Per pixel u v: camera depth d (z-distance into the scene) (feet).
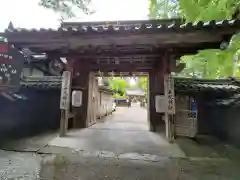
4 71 13.99
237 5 16.67
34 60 31.83
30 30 14.39
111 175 12.78
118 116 50.62
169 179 12.44
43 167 13.79
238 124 19.97
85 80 29.53
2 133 22.74
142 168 13.98
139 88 148.15
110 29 13.80
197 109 25.95
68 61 22.57
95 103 36.19
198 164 14.85
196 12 20.11
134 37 14.76
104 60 25.81
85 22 29.53
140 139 22.04
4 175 12.32
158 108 25.00
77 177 12.38
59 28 14.10
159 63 25.96
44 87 26.55
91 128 28.96
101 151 17.22
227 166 14.57
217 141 21.80
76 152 16.89
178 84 25.45
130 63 27.86
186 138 22.93
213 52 26.11
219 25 12.79
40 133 23.61
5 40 15.12
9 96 21.68
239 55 23.56
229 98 23.02
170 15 29.68
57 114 27.91
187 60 32.50
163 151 17.51
